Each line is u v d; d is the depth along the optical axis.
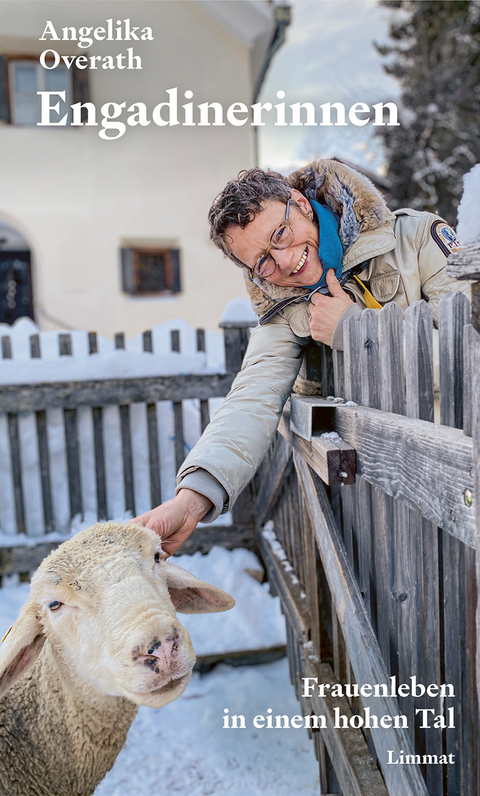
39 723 1.55
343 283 1.74
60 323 10.45
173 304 10.89
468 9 17.23
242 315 3.73
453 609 1.21
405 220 1.72
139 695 1.17
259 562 3.70
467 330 0.89
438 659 1.28
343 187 1.64
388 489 1.24
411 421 1.16
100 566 1.36
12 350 3.96
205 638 3.11
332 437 1.57
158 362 3.74
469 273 0.80
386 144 17.28
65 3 9.70
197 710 2.80
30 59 10.07
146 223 10.62
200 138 10.57
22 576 3.70
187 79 10.27
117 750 1.64
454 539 1.19
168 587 1.59
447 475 0.96
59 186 10.27
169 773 2.41
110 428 3.85
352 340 1.61
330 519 1.77
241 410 1.62
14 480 3.74
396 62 18.75
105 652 1.26
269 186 1.59
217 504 1.46
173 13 10.04
